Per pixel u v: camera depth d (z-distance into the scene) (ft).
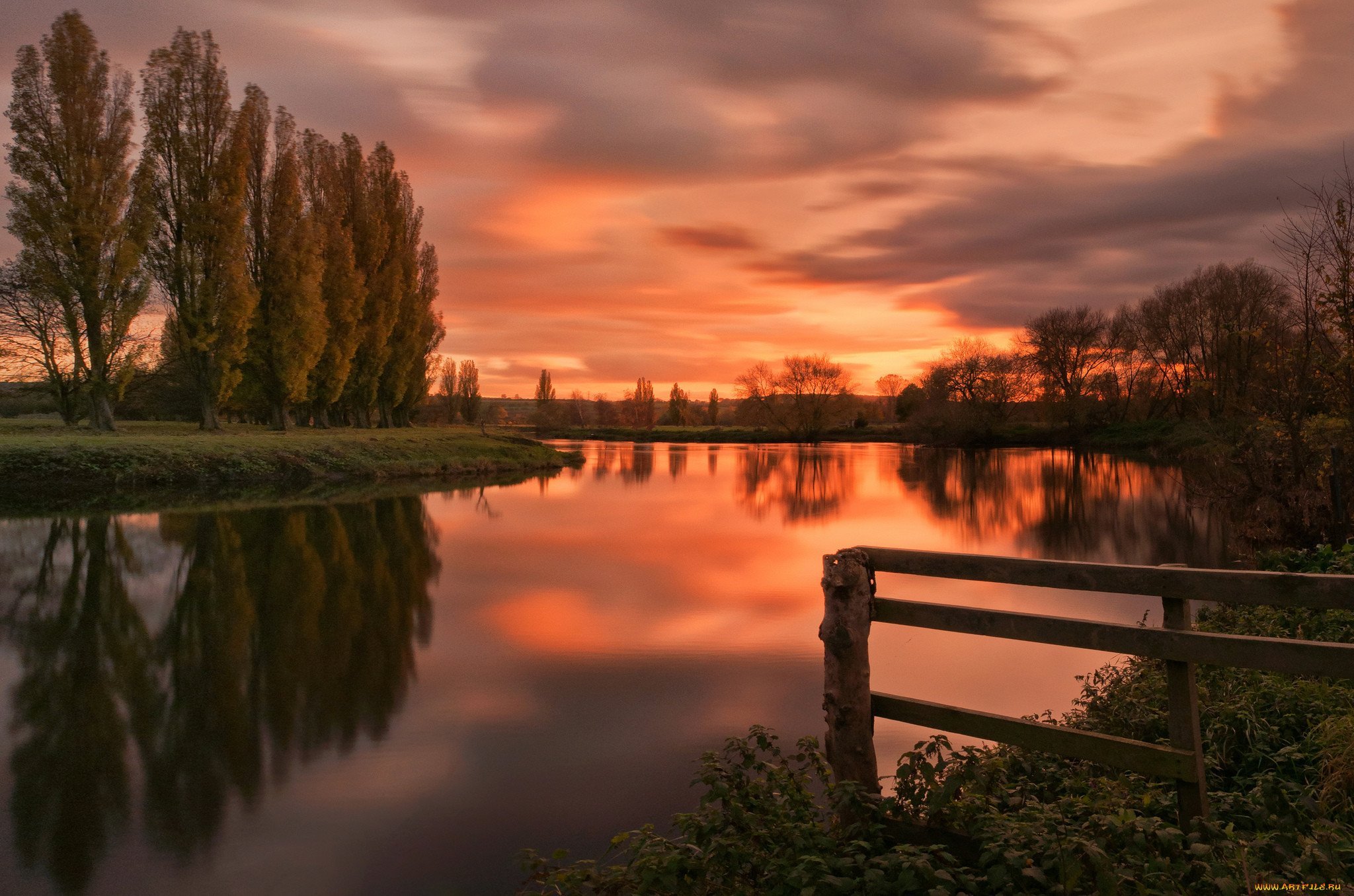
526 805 17.95
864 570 12.10
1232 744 15.57
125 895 14.67
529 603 38.01
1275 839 10.48
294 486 91.76
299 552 50.67
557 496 92.22
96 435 98.37
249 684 26.32
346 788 18.84
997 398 227.61
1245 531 43.73
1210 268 173.17
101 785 19.13
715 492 99.30
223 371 115.24
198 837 16.69
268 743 21.58
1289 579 9.45
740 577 44.88
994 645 30.37
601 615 35.81
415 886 14.82
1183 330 174.50
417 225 177.37
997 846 10.03
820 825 12.25
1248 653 9.57
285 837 16.61
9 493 76.69
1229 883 9.13
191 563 46.44
